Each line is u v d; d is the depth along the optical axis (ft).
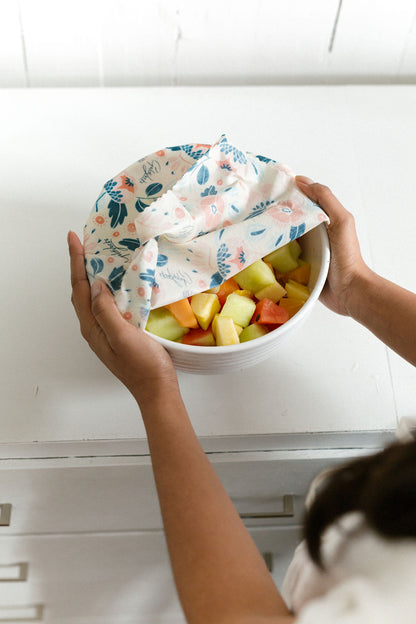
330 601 1.13
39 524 2.23
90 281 1.78
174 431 1.64
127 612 2.64
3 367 2.04
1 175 2.45
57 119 2.61
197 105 2.69
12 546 2.31
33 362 2.05
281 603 1.34
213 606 1.33
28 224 2.33
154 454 1.62
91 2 2.57
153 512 2.20
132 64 2.87
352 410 2.00
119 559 2.41
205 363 1.71
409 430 1.70
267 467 2.03
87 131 2.59
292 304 1.82
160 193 1.91
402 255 2.32
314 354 2.09
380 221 2.40
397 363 2.09
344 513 1.22
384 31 2.80
